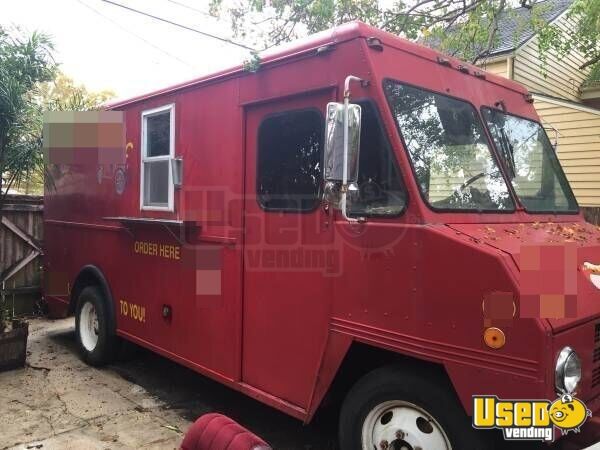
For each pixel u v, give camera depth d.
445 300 2.73
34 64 5.55
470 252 2.65
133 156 5.29
